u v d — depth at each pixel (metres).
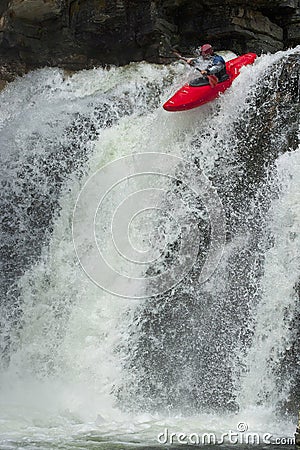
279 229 11.89
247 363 11.73
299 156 12.15
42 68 19.92
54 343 13.67
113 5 19.31
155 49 19.42
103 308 13.41
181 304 12.80
